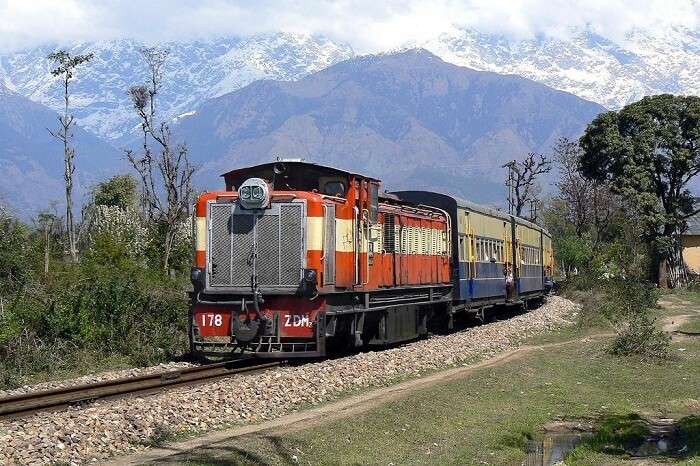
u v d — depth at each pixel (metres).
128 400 15.78
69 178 47.06
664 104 75.88
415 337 29.53
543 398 21.06
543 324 38.81
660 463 14.52
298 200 21.78
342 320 23.11
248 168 23.64
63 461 12.03
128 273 28.73
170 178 48.97
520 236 47.00
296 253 21.61
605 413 19.61
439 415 17.48
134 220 42.22
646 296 43.22
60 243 39.66
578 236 74.69
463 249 34.84
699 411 20.06
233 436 14.05
